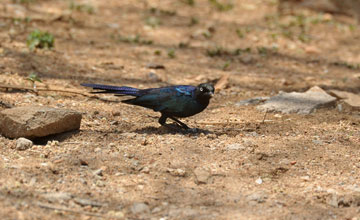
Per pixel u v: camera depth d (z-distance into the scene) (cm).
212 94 1023
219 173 912
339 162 982
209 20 2414
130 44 1945
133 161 939
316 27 2430
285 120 1249
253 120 1240
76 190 823
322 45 2164
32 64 1535
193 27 2269
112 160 938
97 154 957
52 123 1016
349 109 1352
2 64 1489
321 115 1298
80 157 939
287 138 1097
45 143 1029
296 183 898
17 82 1365
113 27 2147
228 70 1744
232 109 1333
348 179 915
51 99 1284
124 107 1290
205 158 969
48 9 2266
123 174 892
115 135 1059
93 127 1119
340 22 2580
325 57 1998
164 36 2111
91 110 1237
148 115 1241
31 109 1027
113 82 1495
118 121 1171
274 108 1315
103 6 2478
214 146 1025
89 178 866
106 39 1970
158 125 1158
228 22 2406
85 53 1753
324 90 1552
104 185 849
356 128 1200
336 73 1794
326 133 1150
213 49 1969
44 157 936
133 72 1620
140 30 2158
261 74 1725
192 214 775
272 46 2077
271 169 941
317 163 974
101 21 2216
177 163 941
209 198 830
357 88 1605
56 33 1941
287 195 852
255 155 989
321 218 780
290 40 2184
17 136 999
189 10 2580
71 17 2159
